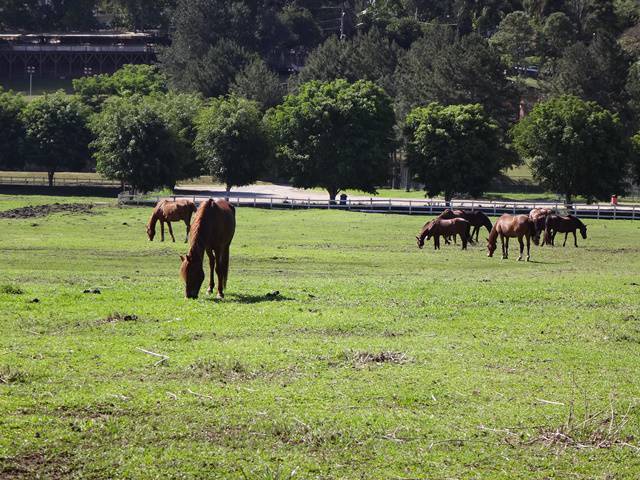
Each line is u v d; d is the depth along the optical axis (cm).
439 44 15038
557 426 1247
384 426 1223
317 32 18975
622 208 7919
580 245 5209
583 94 13350
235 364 1502
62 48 19288
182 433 1177
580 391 1423
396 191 12562
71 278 2795
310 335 1814
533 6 18712
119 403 1288
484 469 1098
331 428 1206
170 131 9538
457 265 3847
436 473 1078
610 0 18062
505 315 2133
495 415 1288
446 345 1747
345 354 1611
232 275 3125
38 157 11094
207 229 2214
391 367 1545
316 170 9325
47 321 1872
